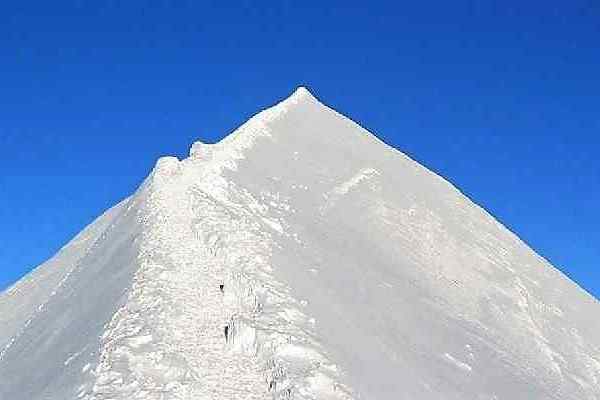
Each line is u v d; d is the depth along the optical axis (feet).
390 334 120.78
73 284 146.92
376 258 156.56
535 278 201.77
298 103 225.76
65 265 184.44
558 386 144.56
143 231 127.85
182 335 92.63
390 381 100.42
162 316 95.50
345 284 130.62
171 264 111.55
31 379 103.65
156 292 101.91
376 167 207.10
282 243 131.64
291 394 81.35
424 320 136.46
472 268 184.44
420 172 229.25
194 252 117.19
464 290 170.60
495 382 125.08
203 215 130.31
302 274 121.08
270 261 117.19
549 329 175.52
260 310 100.53
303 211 159.63
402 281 151.94
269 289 105.09
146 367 85.15
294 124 209.67
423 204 202.80
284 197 162.30
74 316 119.14
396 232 177.78
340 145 211.41
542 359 157.07
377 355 106.93
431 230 189.16
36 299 170.09
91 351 92.02
